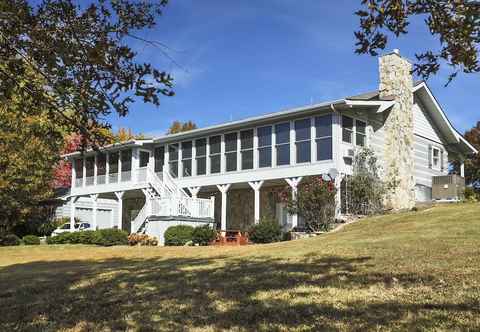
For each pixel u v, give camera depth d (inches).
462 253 338.0
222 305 258.2
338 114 750.5
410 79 896.9
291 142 792.3
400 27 177.9
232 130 886.4
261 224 721.0
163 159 1023.6
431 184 967.6
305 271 329.4
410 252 361.4
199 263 416.5
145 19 179.2
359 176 744.3
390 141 842.8
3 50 175.3
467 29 166.7
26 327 246.4
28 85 181.6
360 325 204.8
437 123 1008.9
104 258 566.9
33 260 590.2
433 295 245.1
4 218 989.8
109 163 1105.4
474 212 559.2
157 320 239.3
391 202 810.2
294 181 779.4
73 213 1165.1
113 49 169.6
